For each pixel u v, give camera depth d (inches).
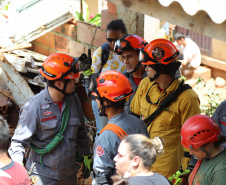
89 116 236.5
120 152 95.1
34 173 150.0
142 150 93.4
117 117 121.2
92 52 240.2
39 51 274.7
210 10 102.0
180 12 113.7
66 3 238.7
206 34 108.2
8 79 203.8
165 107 136.3
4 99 203.0
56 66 139.4
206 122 105.7
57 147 147.3
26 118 142.3
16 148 141.5
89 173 162.1
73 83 144.9
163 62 131.9
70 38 251.9
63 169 149.3
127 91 121.4
